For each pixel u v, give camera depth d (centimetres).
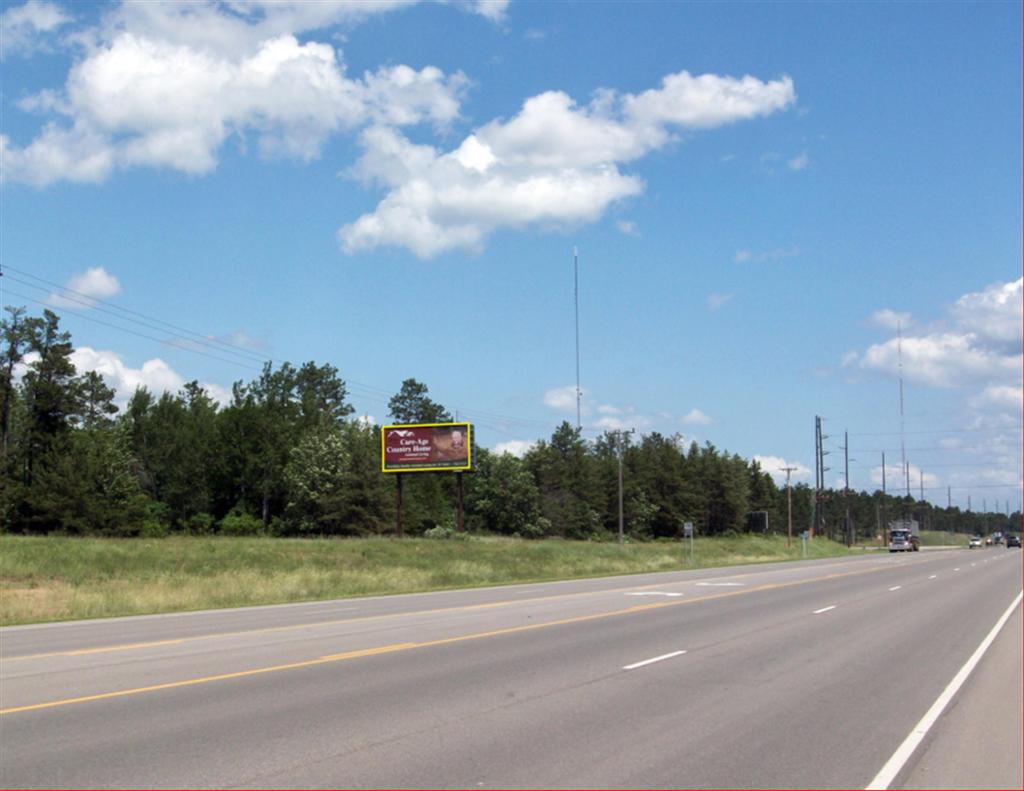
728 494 12900
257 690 1148
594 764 800
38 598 2803
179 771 766
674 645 1642
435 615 2256
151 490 9875
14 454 7569
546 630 1880
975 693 1191
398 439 6334
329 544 5256
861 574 4503
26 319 7594
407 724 955
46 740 874
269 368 10875
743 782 752
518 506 9800
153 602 2658
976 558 7225
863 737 923
